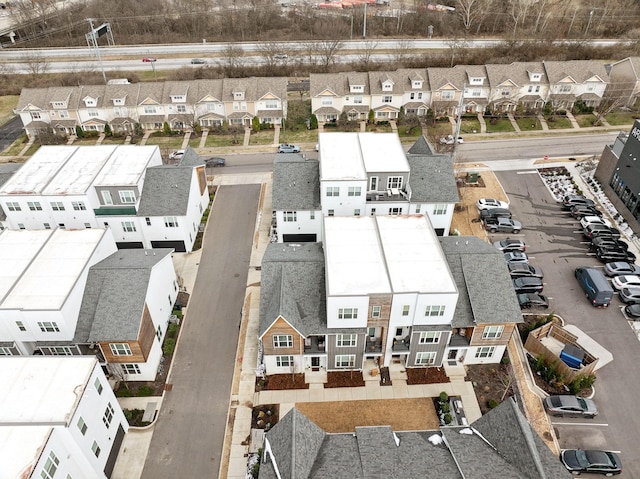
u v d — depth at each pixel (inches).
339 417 1615.4
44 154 2437.3
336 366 1761.8
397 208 2244.1
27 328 1626.5
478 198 2689.5
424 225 1911.9
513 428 1253.1
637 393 1676.9
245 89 3508.9
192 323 1983.3
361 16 5221.5
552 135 3361.2
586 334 1891.0
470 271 1781.5
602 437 1549.0
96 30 4372.5
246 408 1656.0
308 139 3412.9
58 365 1386.6
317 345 1739.7
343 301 1594.5
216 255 2341.3
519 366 1781.5
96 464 1382.9
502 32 5137.8
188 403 1678.2
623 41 4697.3
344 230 1886.1
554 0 5477.4
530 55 4394.7
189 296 2112.5
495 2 5275.6
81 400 1299.2
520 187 2787.9
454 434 1333.7
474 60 4409.5
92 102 3474.4
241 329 1950.1
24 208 2170.3
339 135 2508.6
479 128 3472.0
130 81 4266.7
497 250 1851.6
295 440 1242.0
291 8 5777.6
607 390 1685.5
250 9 5418.3
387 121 3585.1
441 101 3565.5
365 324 1665.8
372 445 1293.1
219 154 3257.9
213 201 2743.6
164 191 2284.7
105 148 2498.8
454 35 4884.4
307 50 4672.7
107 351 1641.2
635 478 1448.1
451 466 1238.3
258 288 2148.1
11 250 1838.1
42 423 1223.5
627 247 2263.8
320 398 1679.4
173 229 2273.6
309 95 3941.9
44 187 2172.7
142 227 2263.8
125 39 5157.5
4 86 4298.7
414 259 1742.1
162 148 3341.5
